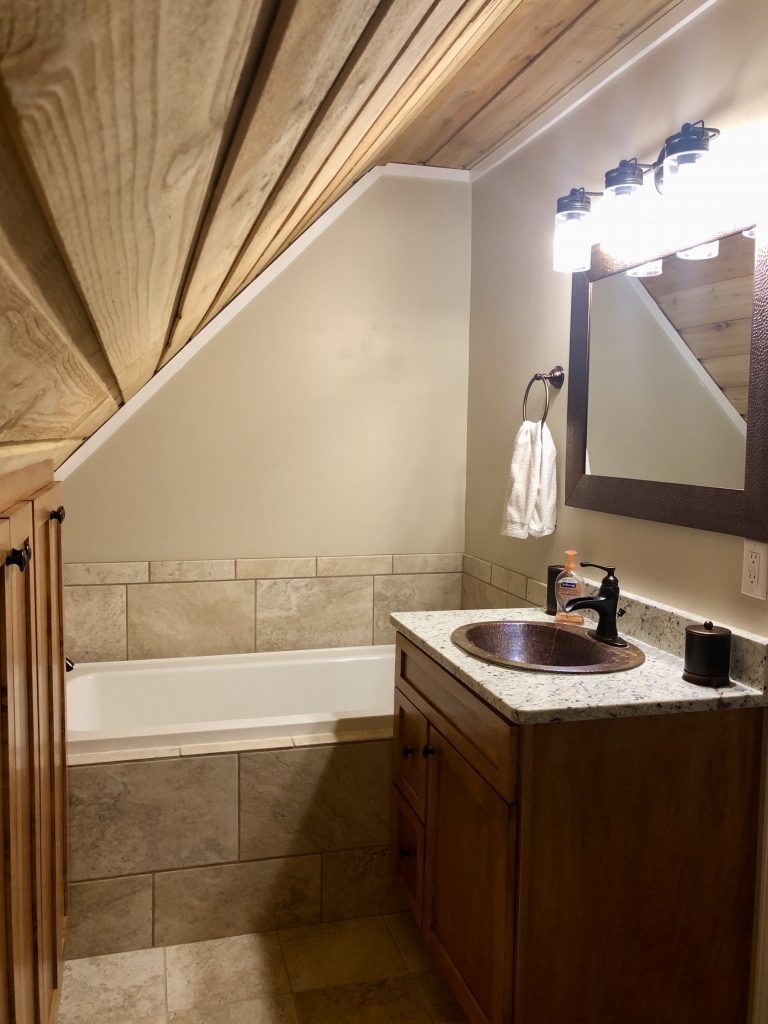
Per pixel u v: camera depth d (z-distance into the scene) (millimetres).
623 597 2164
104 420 2557
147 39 263
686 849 1688
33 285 421
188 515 3102
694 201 1899
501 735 1614
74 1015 2027
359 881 2457
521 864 1587
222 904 2357
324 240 3158
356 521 3291
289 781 2383
